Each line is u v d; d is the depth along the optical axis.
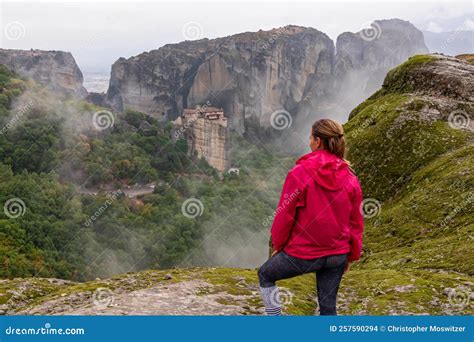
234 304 12.09
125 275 16.70
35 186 139.88
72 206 142.75
